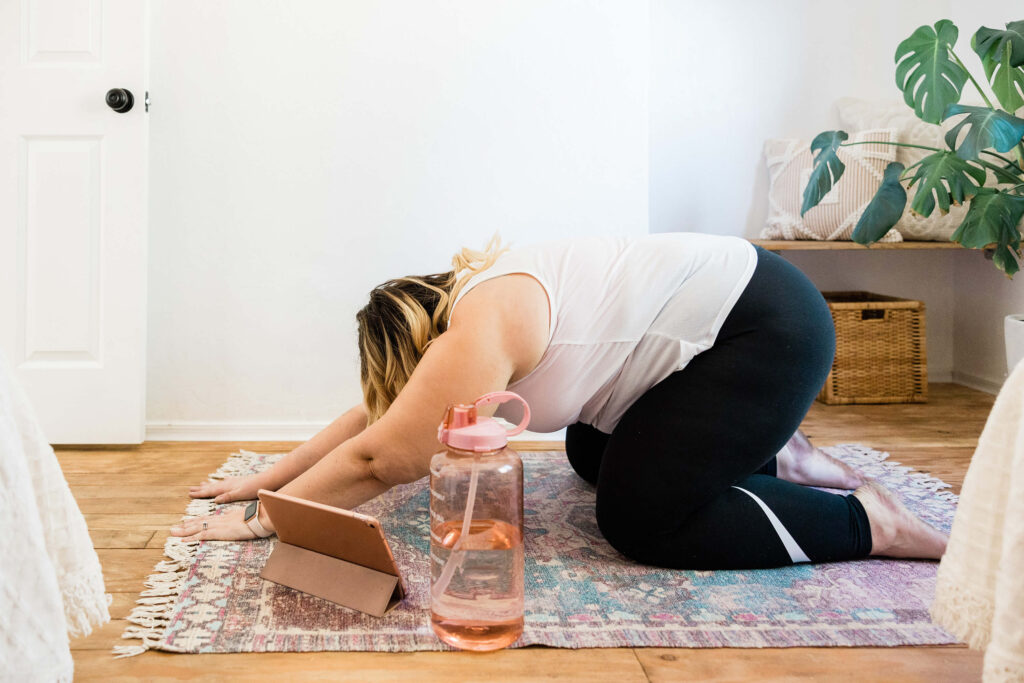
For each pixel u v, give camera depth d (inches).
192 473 82.0
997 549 35.0
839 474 73.2
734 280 55.3
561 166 98.6
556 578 55.2
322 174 97.5
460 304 51.9
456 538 45.6
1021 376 34.6
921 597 52.3
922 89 94.6
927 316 137.3
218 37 95.6
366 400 58.4
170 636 46.2
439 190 98.3
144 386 93.5
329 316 98.8
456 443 44.3
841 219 119.3
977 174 91.5
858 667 43.9
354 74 96.8
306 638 46.3
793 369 54.3
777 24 129.9
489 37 97.2
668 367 54.8
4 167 91.0
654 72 129.6
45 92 90.9
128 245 92.1
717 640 46.6
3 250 91.4
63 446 93.0
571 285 53.9
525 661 44.5
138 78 91.1
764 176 131.6
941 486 77.4
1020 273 120.6
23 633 31.4
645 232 99.7
